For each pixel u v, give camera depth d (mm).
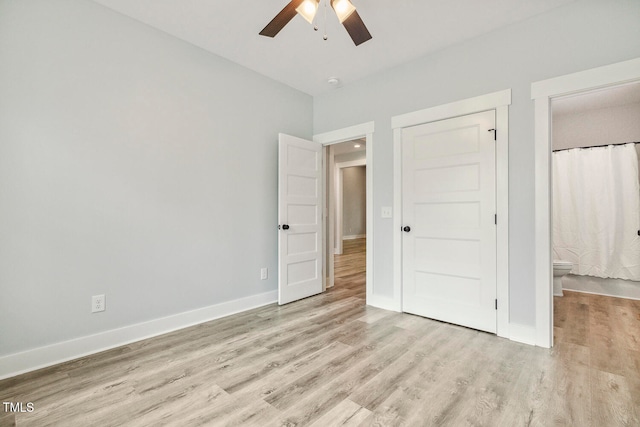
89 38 2230
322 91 3859
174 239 2695
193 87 2820
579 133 4039
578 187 3967
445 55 2854
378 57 3018
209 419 1505
